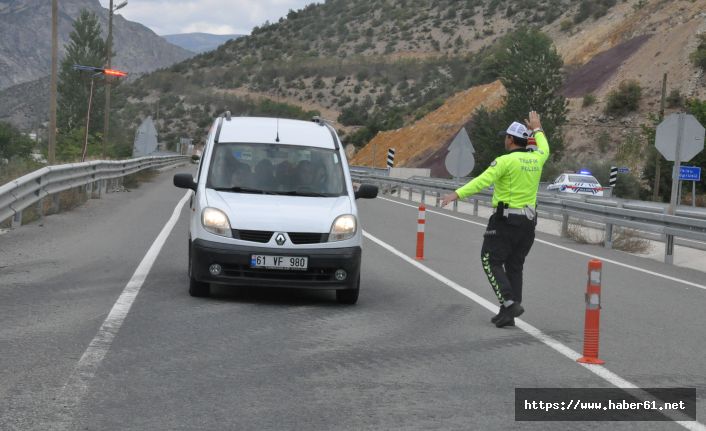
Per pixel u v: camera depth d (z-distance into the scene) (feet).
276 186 35.32
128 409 18.72
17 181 51.34
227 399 19.80
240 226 32.42
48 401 19.01
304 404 19.67
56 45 115.75
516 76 232.12
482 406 20.12
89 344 24.44
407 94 533.14
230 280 32.19
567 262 53.01
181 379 21.34
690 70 231.50
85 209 71.10
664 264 56.08
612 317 34.01
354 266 32.89
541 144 30.58
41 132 391.65
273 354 24.41
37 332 25.70
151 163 144.46
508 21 596.70
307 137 37.83
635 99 232.73
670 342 29.17
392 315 31.60
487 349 26.43
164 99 580.71
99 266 39.50
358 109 513.04
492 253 30.27
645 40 266.98
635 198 174.40
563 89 273.13
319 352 24.97
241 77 617.21
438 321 30.78
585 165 187.93
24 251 43.37
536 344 27.50
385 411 19.38
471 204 116.06
